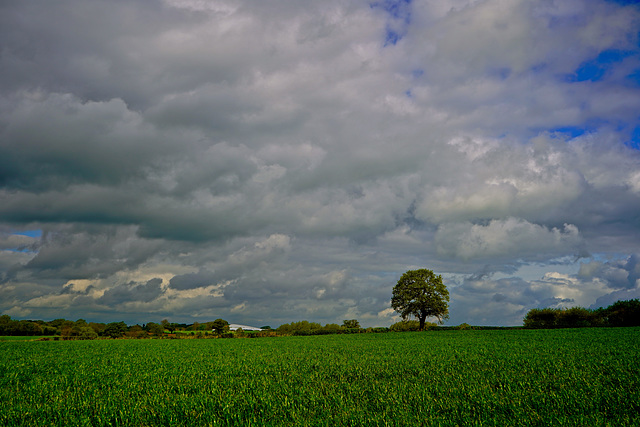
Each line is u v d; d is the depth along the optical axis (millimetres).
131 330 90438
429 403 12461
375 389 14969
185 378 19000
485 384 15742
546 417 10625
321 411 11844
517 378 16938
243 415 11719
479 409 11742
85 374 20719
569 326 72812
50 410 12539
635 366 19531
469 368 20641
